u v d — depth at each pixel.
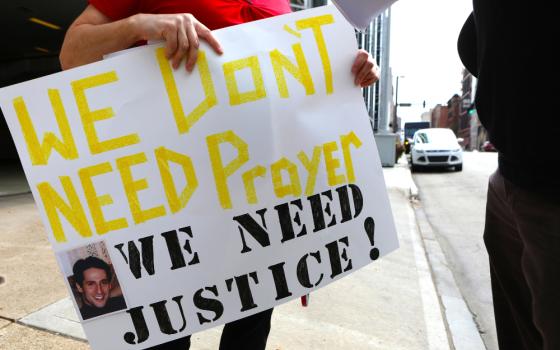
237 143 1.13
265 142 1.15
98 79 1.05
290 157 1.18
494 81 0.91
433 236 5.07
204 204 1.12
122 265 1.08
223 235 1.13
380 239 1.29
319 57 1.21
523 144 0.85
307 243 1.21
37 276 2.99
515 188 0.91
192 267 1.12
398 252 4.06
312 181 1.21
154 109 1.08
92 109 1.05
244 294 1.15
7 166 12.07
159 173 1.09
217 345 2.17
